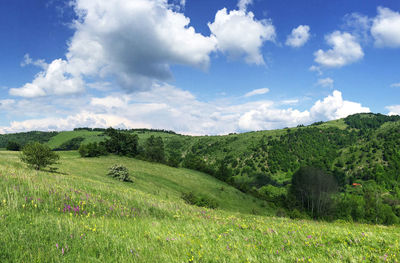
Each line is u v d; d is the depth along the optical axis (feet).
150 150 366.43
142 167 267.80
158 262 15.30
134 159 320.09
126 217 35.45
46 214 26.71
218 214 55.77
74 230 19.81
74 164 191.72
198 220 37.93
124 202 45.39
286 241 21.30
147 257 15.81
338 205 264.93
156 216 42.27
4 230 17.21
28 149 114.73
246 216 59.82
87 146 285.64
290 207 263.08
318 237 22.75
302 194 273.75
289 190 295.28
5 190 31.53
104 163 235.40
